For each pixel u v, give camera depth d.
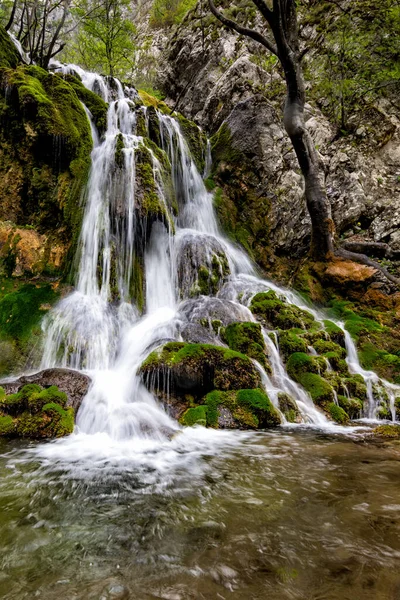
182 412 5.30
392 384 7.00
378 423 5.69
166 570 2.12
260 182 12.72
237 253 11.37
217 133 14.42
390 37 13.34
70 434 4.69
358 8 14.02
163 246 9.30
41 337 6.75
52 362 6.52
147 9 34.03
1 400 5.02
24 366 6.35
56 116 8.90
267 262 11.88
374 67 13.71
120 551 2.32
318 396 5.91
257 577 2.04
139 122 11.64
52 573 2.10
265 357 6.45
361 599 1.85
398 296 9.52
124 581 2.03
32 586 1.99
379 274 10.02
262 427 5.19
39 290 7.70
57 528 2.60
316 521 2.66
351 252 10.73
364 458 3.99
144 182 9.01
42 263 8.27
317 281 10.58
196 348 5.66
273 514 2.78
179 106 20.39
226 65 18.56
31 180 8.88
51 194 8.86
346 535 2.47
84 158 9.21
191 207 12.02
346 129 13.86
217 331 7.15
